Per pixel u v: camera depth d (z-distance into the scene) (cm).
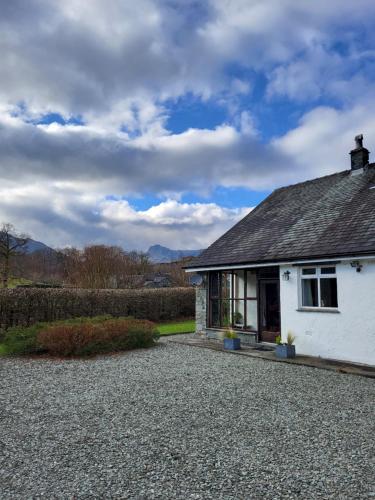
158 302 2302
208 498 364
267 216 1662
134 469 425
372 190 1288
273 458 453
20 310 1550
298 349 1193
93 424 574
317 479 401
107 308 1958
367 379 859
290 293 1231
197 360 1093
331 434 530
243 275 1496
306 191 1667
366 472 417
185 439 512
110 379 864
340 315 1080
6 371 958
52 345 1152
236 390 763
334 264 1107
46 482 396
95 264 3228
